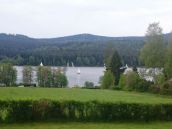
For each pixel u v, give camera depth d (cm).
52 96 5341
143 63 10388
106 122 4006
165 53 9900
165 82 7788
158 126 3931
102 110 4041
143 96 6512
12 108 3725
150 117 4191
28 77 13300
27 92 5822
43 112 3828
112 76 9831
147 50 10012
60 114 3903
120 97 5906
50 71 13000
